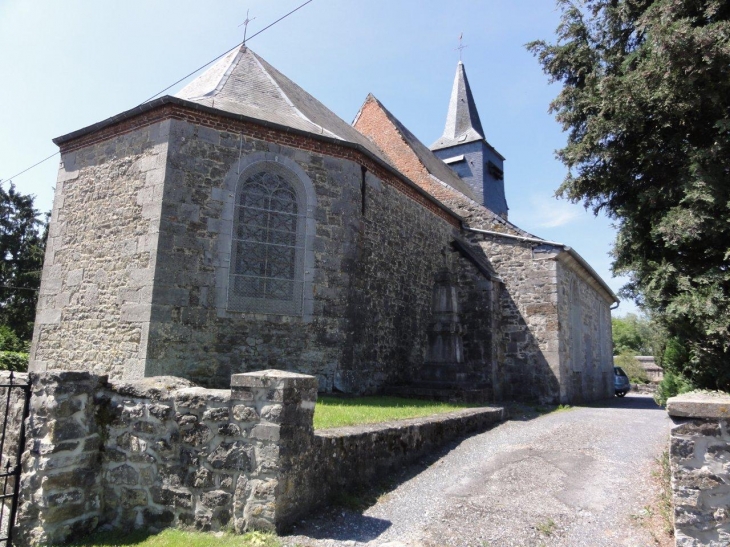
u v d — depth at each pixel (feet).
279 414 13.16
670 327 20.06
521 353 45.42
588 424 28.94
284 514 12.98
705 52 17.40
